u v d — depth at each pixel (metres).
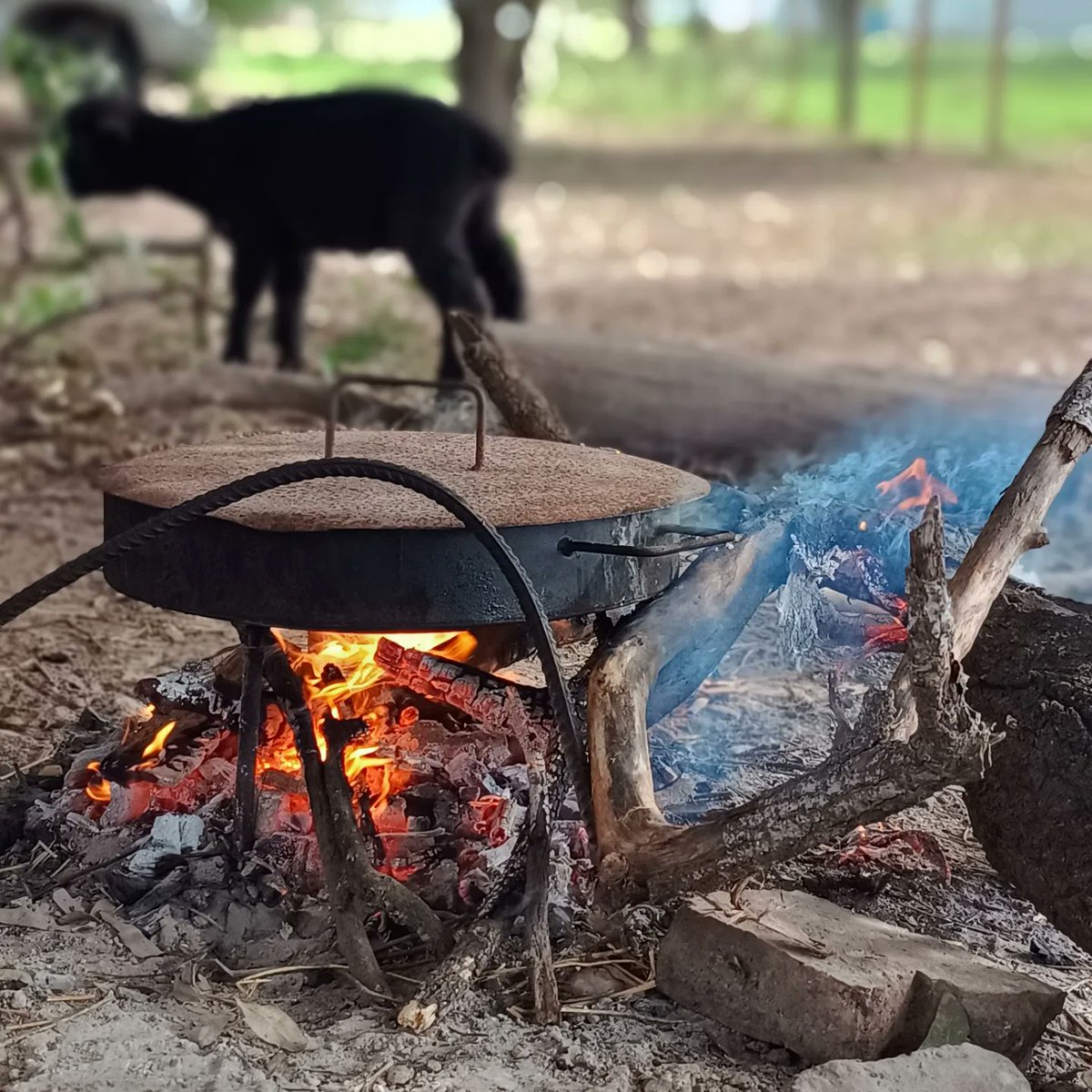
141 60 4.76
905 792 0.94
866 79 12.44
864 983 0.95
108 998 1.02
